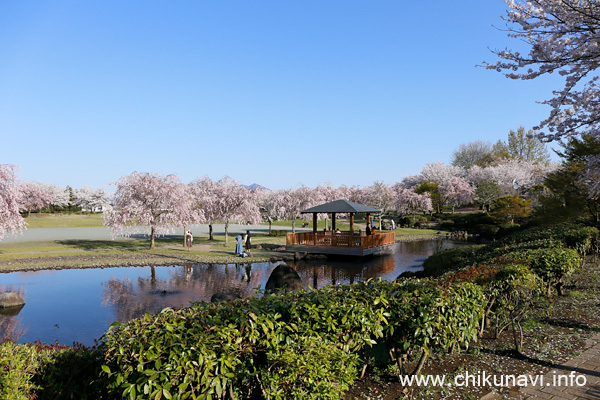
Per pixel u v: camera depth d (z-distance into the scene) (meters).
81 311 12.00
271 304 4.15
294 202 43.56
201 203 33.19
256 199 34.91
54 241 31.95
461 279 6.15
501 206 39.72
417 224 50.94
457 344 5.65
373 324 4.08
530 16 7.54
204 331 3.29
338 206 26.06
